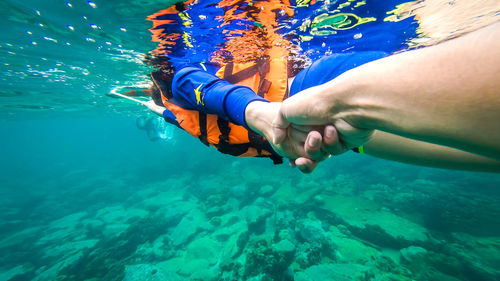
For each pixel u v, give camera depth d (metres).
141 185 22.47
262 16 3.30
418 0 3.04
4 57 6.27
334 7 3.12
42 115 23.12
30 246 11.53
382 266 6.64
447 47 0.38
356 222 8.88
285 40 3.96
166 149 35.53
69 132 84.94
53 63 6.84
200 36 3.92
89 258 9.48
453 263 6.26
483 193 10.81
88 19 3.92
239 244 8.77
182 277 7.71
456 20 3.57
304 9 3.14
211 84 0.98
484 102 0.33
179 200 15.44
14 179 30.27
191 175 22.42
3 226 14.38
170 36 4.08
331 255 7.42
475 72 0.33
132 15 3.62
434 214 9.33
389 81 0.43
